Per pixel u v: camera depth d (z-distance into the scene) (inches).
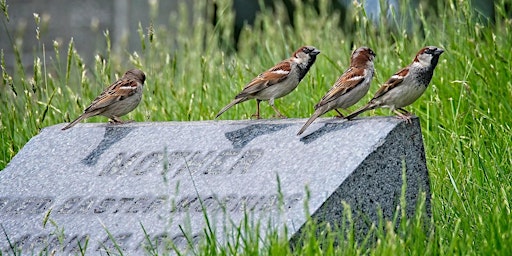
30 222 404.5
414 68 410.6
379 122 384.2
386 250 335.0
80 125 454.9
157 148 421.1
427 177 393.1
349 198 364.2
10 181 431.2
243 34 767.7
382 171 374.9
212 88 642.8
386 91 408.2
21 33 619.2
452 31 622.2
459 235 401.4
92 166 424.2
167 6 1009.5
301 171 375.6
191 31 805.2
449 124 527.2
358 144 375.9
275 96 437.7
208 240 348.2
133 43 1016.2
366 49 417.7
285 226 338.3
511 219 390.0
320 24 727.1
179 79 669.3
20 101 650.8
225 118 594.2
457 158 479.5
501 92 543.2
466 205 433.7
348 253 344.2
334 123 395.5
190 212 380.8
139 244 374.0
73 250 382.6
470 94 543.5
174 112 611.2
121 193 402.6
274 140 398.6
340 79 410.3
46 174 428.8
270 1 1123.3
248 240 357.1
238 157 397.7
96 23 743.1
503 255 354.0
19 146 566.6
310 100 581.9
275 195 369.7
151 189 398.9
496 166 455.8
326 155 378.0
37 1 1007.0
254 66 686.5
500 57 546.3
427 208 394.9
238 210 371.6
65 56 1007.0
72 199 409.1
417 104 560.7
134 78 455.5
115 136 439.2
